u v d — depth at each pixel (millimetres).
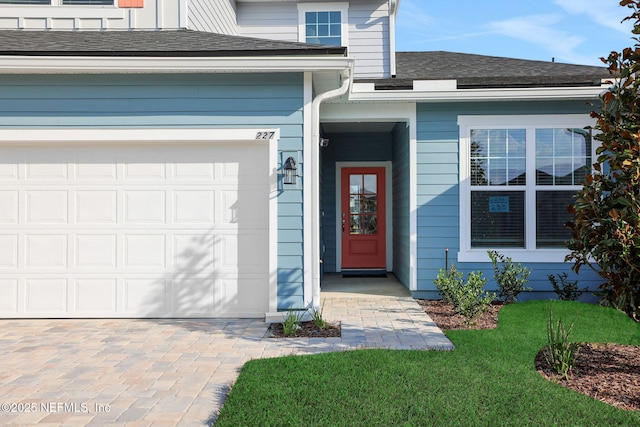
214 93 6379
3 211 6488
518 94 7562
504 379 3971
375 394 3652
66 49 6188
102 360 4703
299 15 10586
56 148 6508
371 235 11422
